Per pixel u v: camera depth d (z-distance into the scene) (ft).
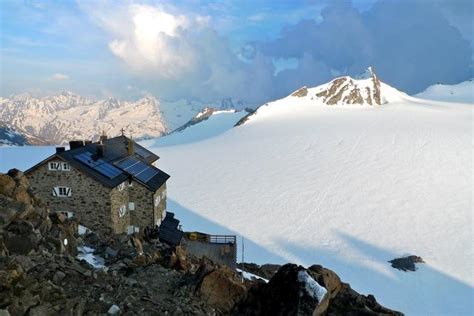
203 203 272.10
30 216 69.36
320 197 272.92
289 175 330.34
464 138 382.42
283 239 205.46
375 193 273.95
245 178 332.19
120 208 122.72
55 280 48.91
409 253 184.14
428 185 282.77
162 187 142.92
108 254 78.64
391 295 146.10
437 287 152.05
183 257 82.23
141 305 49.14
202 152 460.14
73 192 115.96
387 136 411.75
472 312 132.98
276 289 54.03
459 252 183.11
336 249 192.34
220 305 55.67
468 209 237.45
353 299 63.05
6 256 48.39
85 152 126.82
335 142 413.80
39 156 418.51
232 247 127.03
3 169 345.31
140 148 162.71
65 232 77.25
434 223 219.41
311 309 50.80
